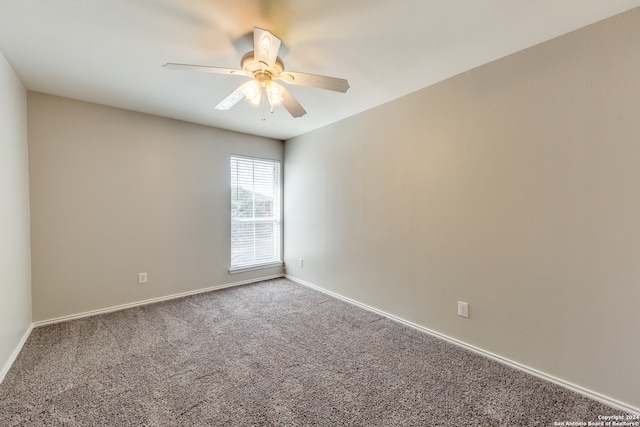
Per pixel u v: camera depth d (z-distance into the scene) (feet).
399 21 5.38
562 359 5.92
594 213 5.46
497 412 5.23
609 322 5.34
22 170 7.82
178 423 4.94
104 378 6.17
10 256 6.74
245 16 5.24
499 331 6.88
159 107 9.90
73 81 7.89
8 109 6.79
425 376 6.33
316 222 12.57
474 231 7.26
